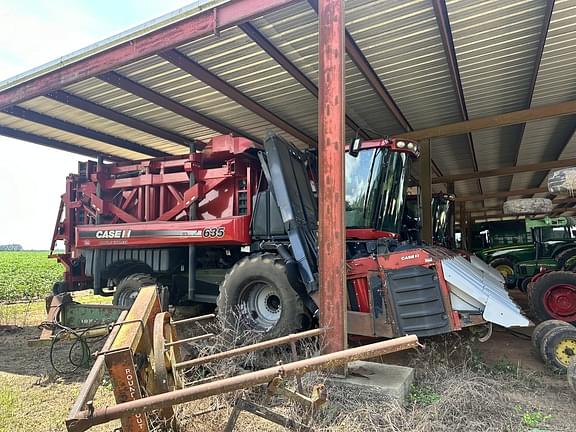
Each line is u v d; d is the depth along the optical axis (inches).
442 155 399.9
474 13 174.6
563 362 159.6
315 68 222.5
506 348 204.4
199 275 230.7
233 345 158.2
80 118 294.5
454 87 239.8
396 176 204.4
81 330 180.2
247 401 103.7
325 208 139.9
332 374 139.1
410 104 271.3
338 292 136.8
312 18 176.9
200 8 164.2
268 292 186.2
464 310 153.6
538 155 411.8
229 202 223.8
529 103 271.7
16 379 173.2
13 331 277.4
